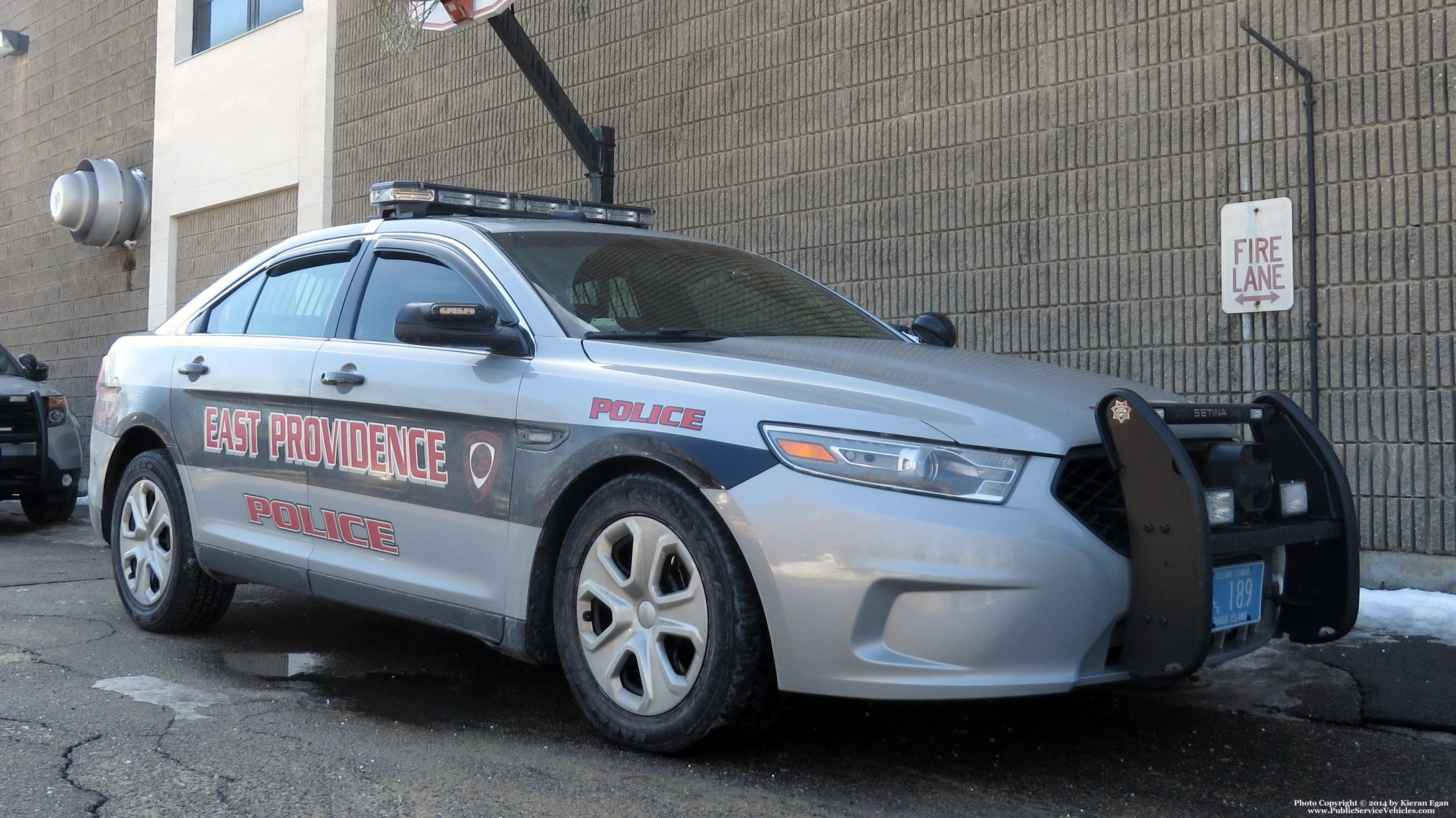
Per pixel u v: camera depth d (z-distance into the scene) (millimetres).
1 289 16953
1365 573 5836
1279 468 3605
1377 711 3891
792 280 4805
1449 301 5598
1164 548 2977
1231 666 4488
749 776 3207
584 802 2975
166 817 2824
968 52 7277
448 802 2957
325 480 4250
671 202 8859
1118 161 6668
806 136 8070
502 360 3809
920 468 2996
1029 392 3336
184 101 13508
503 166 10047
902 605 2977
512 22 7301
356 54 11398
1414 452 5699
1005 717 3824
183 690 4051
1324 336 5961
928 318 4832
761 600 3111
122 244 14469
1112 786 3188
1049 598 2932
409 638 5000
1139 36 6594
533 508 3584
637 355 3588
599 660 3461
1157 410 3129
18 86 16656
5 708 3771
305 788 3053
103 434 5371
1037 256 6973
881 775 3240
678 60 8828
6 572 6859
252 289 5004
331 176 11648
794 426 3135
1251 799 3098
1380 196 5801
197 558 4797
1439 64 5641
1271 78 6145
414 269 4324
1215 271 6320
